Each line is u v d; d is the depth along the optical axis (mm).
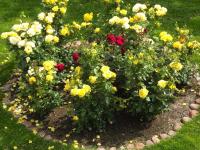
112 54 2631
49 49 2811
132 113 2520
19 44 2670
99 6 3916
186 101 2707
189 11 3791
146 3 3910
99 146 2410
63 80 2773
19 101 2746
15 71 3033
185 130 2492
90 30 2922
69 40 2977
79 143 2432
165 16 3723
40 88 2580
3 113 2674
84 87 2332
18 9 3947
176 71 2631
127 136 2467
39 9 3930
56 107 2670
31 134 2508
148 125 2533
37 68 2611
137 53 2580
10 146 2443
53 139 2467
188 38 2891
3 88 2895
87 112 2436
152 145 2398
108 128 2516
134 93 2430
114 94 2596
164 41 2686
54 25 2977
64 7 3016
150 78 2510
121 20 2699
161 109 2518
